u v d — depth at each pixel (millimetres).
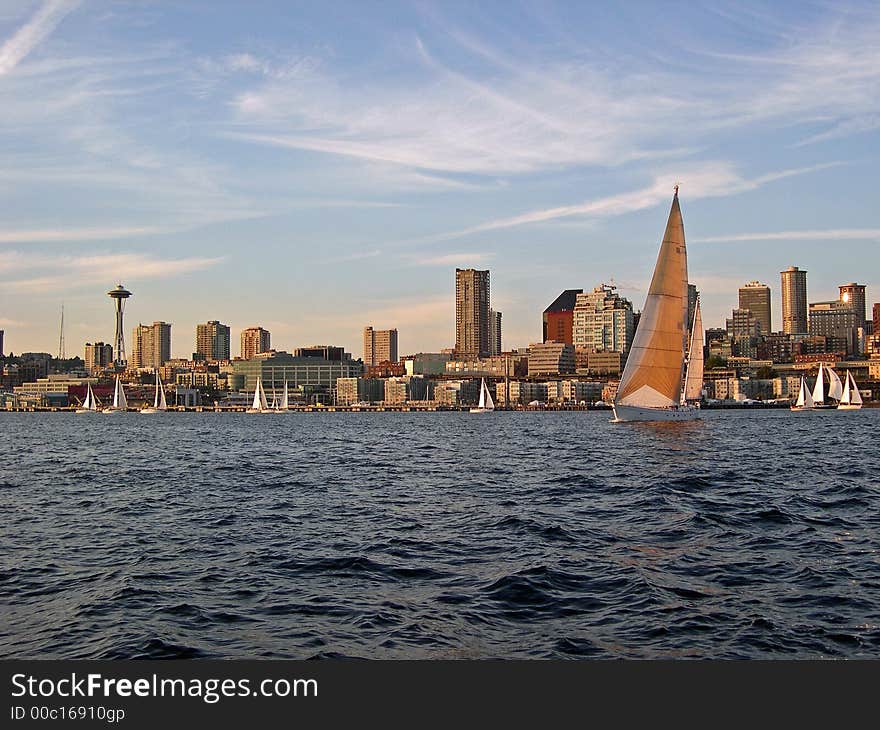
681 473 72688
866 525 44469
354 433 195500
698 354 162625
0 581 34000
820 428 187375
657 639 25906
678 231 141625
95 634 27125
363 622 27875
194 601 30625
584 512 49906
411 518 48969
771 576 33000
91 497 61875
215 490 66000
